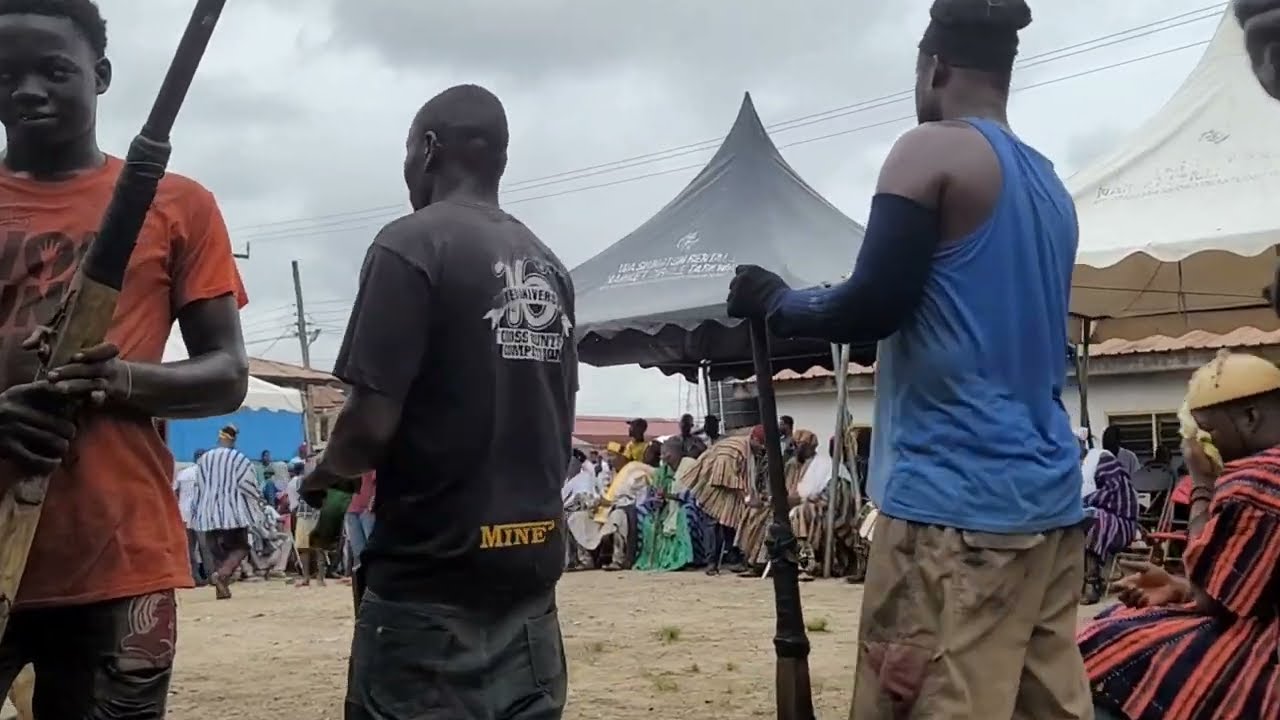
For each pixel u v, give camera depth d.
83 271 2.32
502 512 2.88
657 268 12.77
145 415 2.68
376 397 2.78
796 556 3.17
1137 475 12.95
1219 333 11.66
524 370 2.94
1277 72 3.36
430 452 2.83
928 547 2.79
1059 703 2.86
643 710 5.87
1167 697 3.43
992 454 2.77
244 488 13.34
